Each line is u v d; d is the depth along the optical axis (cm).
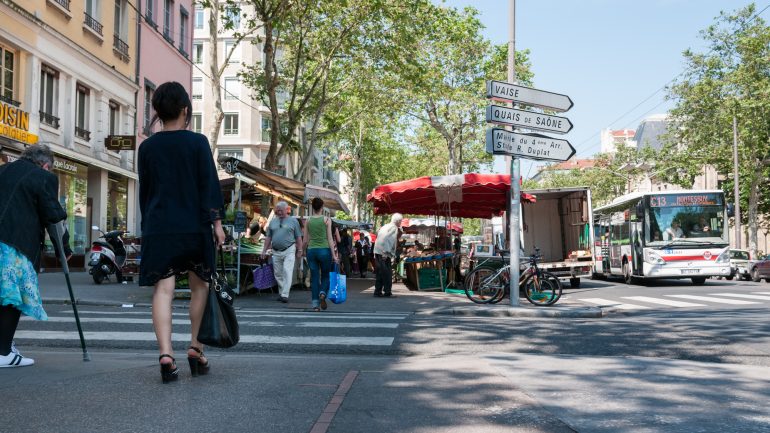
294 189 1853
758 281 3200
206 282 488
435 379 502
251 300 1354
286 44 2761
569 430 362
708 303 1483
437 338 730
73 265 2409
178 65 3406
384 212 2370
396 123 4100
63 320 858
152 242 461
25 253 529
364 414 393
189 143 472
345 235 2445
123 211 2847
